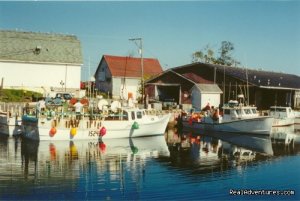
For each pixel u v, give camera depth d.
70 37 50.91
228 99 46.59
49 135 26.84
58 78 46.50
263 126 32.38
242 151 25.75
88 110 29.27
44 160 21.55
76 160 21.75
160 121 31.11
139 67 59.31
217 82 47.88
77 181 17.70
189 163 21.72
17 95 40.47
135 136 29.95
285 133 36.41
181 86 45.56
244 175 19.45
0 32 47.62
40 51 46.66
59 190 16.38
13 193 15.88
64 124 27.14
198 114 37.38
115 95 55.31
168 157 23.19
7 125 29.28
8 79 44.75
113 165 20.80
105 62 57.62
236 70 50.62
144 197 15.70
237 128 33.78
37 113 27.55
